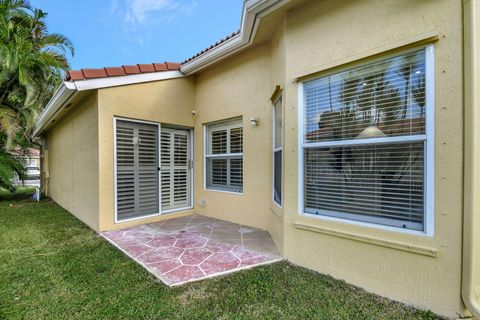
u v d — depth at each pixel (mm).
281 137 4016
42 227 5262
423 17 2381
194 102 6469
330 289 2729
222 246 4016
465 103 2180
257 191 5020
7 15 9328
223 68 5688
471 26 2141
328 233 3041
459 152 2217
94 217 5039
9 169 9164
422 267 2406
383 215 2727
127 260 3449
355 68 2889
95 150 4973
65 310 2326
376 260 2674
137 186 5422
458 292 2225
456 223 2230
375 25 2672
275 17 3676
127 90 5219
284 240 3514
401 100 2582
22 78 8781
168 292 2637
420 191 2477
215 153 6105
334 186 3105
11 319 2197
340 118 3031
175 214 6078
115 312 2291
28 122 9695
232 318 2227
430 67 2361
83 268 3197
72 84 4562
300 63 3309
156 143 5758
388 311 2357
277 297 2559
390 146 2678
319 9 3127
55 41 10984
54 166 9055
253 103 5043
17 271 3113
